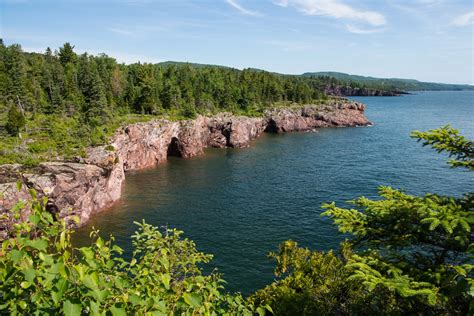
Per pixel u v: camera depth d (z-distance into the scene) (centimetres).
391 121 15288
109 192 5156
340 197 5325
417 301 927
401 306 1009
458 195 5197
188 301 542
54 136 5738
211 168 7481
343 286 1401
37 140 5516
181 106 10862
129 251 3653
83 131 5853
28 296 455
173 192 5756
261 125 12650
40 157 4831
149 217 4650
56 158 4978
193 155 8900
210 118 10375
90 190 4628
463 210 852
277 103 15550
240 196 5481
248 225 4316
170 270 946
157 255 775
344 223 1041
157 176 6819
